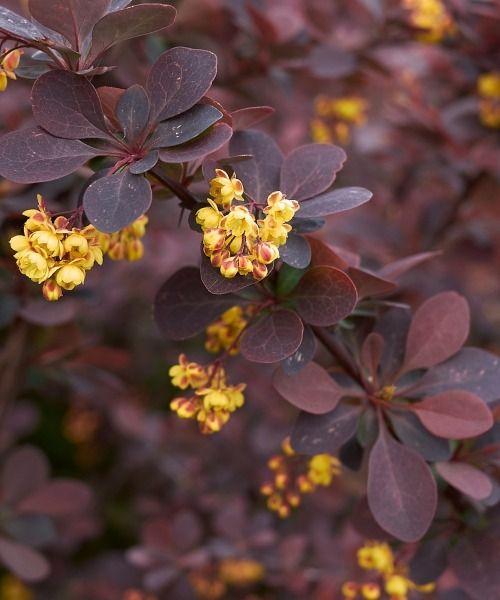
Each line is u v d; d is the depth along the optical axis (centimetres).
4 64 37
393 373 40
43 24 35
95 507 80
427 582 41
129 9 34
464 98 62
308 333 37
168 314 38
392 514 38
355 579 53
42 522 55
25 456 55
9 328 51
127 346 88
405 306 39
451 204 63
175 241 67
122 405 76
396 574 41
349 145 72
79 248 34
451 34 55
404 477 38
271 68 55
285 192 37
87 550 83
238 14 53
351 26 64
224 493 70
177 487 77
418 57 63
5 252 47
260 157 37
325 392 38
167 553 56
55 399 92
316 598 54
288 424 68
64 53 35
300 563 60
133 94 35
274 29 52
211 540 62
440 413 38
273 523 67
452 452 40
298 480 41
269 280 37
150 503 70
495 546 40
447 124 58
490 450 40
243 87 61
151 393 89
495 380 39
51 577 73
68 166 35
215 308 38
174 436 74
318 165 37
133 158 35
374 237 60
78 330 51
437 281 62
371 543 42
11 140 35
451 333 39
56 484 54
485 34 53
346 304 36
